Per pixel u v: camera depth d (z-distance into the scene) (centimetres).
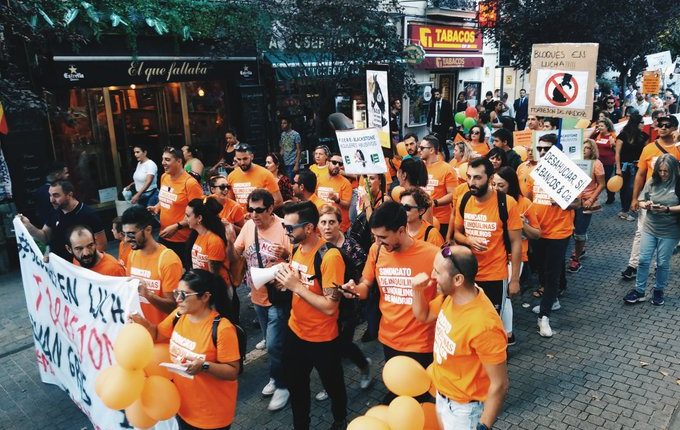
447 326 307
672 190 604
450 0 1895
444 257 298
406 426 293
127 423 380
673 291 692
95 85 929
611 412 450
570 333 591
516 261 491
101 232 559
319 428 446
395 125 1368
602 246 881
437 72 1991
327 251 394
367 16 1085
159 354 346
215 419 338
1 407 500
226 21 1029
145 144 1127
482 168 475
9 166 850
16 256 874
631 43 1518
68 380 450
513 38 1480
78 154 1006
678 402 460
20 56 845
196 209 499
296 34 1053
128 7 920
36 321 487
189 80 1080
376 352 566
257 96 1212
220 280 342
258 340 606
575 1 1325
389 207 359
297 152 1206
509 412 453
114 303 373
